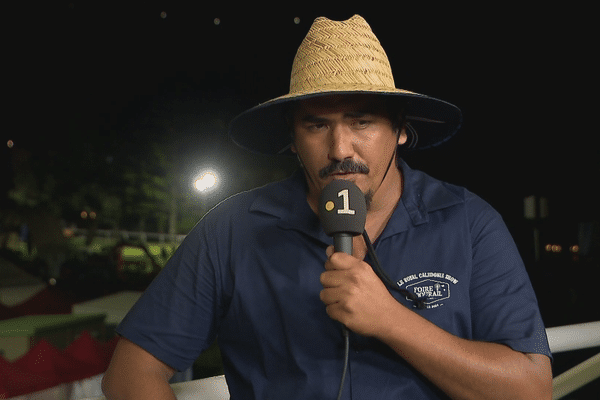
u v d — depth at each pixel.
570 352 6.07
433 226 1.46
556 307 11.13
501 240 1.46
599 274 13.31
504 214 19.31
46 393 1.94
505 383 1.25
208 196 9.62
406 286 1.40
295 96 1.30
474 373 1.24
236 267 1.48
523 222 14.90
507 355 1.29
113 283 12.73
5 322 3.17
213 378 1.56
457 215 1.47
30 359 2.08
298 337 1.40
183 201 23.03
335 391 1.35
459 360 1.23
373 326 1.22
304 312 1.41
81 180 22.44
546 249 18.06
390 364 1.36
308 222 1.46
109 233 27.34
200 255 1.52
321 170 1.38
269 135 1.74
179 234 25.84
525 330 1.34
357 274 1.21
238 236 1.50
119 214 24.34
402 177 1.55
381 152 1.37
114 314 4.36
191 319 1.50
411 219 1.46
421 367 1.25
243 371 1.46
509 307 1.38
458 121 1.62
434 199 1.49
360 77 1.37
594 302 11.14
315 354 1.38
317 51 1.41
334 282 1.23
